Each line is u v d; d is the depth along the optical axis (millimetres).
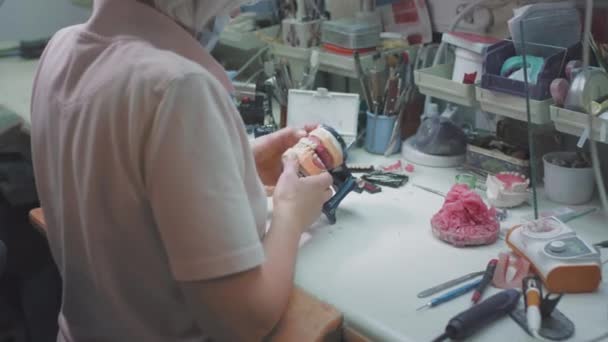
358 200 1136
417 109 1397
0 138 1572
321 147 987
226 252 656
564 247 847
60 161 745
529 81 1062
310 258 930
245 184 758
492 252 943
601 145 1114
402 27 1477
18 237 1726
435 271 889
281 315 745
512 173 1154
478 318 739
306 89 1449
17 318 1604
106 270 741
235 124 708
